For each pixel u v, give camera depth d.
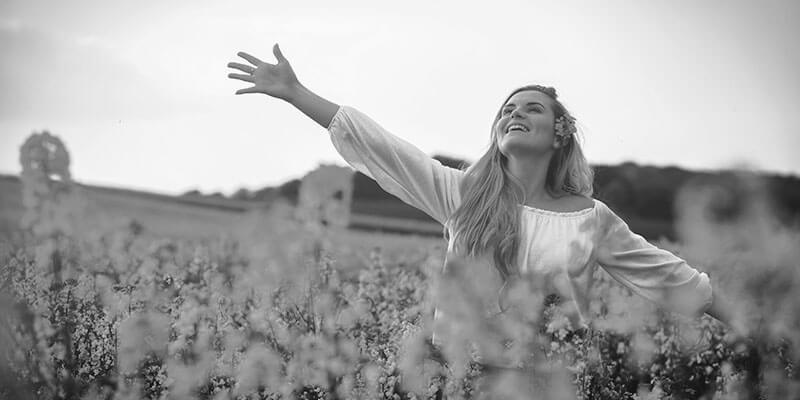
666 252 4.00
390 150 3.98
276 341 4.23
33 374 3.92
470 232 3.79
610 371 4.16
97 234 7.07
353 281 5.95
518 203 3.87
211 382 3.90
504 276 3.74
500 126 3.94
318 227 8.41
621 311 5.01
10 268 5.01
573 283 3.80
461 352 3.65
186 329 4.07
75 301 4.22
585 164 4.12
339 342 4.22
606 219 3.93
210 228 10.23
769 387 4.46
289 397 3.86
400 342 3.92
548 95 4.03
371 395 3.77
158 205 13.45
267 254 5.93
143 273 5.40
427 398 3.66
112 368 3.96
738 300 5.41
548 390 3.62
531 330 3.63
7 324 4.04
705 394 4.57
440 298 3.79
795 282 6.12
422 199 4.03
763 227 9.45
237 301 4.89
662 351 4.78
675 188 11.19
